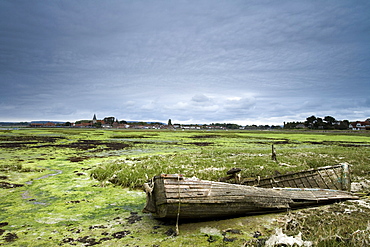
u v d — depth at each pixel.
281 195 9.84
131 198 12.06
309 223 8.52
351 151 28.86
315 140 59.50
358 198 11.36
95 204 11.13
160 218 9.02
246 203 8.97
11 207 10.68
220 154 27.62
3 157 26.61
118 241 7.43
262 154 27.59
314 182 12.25
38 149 35.56
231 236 7.67
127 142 52.69
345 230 7.72
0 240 7.51
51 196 12.36
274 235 7.22
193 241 7.35
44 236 7.81
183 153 30.80
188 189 8.02
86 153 31.64
